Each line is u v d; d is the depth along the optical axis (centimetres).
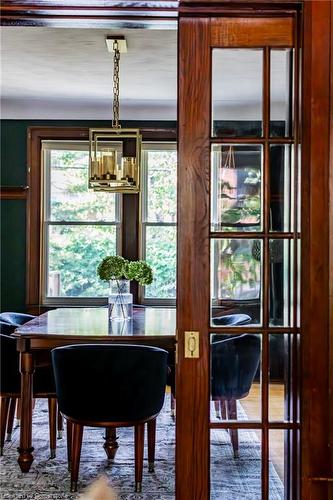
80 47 374
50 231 556
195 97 197
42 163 546
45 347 309
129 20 201
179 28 197
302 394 190
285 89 200
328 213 189
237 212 201
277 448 201
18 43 366
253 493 199
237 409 201
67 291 556
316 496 188
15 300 546
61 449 352
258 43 197
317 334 189
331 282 189
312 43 189
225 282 200
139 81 461
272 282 202
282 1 191
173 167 554
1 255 545
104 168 350
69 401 286
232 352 201
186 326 198
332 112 189
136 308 449
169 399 472
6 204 544
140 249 550
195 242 198
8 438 368
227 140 199
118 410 282
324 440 188
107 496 285
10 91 498
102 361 276
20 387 333
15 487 295
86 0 190
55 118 545
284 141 200
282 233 201
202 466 198
